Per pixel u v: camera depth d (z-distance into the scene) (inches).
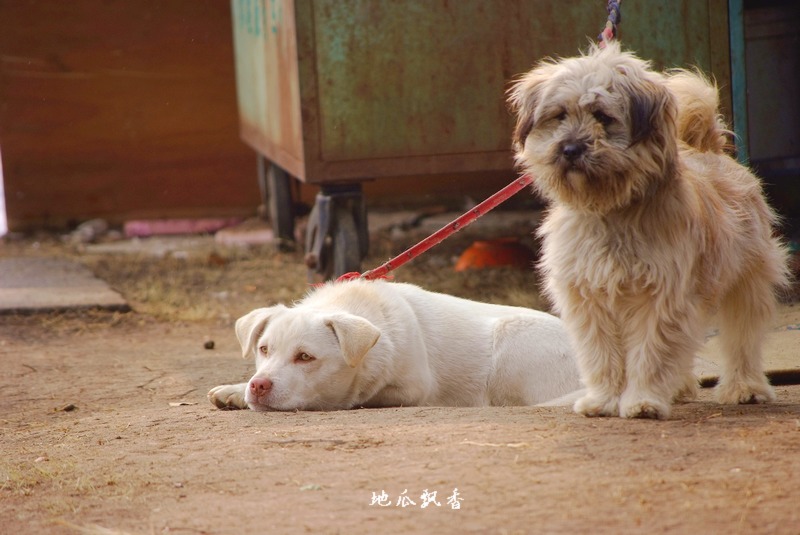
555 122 232.2
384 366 296.4
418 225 795.4
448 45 479.2
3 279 611.5
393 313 308.7
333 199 503.8
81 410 334.3
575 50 481.1
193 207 887.7
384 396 302.7
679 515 176.7
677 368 241.1
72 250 772.6
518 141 242.5
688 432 226.8
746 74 520.1
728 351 280.5
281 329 291.1
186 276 647.8
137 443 260.4
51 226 869.8
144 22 863.1
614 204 228.2
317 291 325.7
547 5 477.7
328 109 478.0
